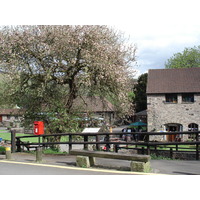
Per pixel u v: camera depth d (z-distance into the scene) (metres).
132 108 15.30
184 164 8.25
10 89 13.47
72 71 13.35
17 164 8.24
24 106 14.72
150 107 26.28
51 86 14.30
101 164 8.09
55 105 13.66
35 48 12.82
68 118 13.35
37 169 7.41
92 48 12.76
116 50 13.36
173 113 25.69
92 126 14.67
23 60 12.57
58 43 12.55
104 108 14.92
